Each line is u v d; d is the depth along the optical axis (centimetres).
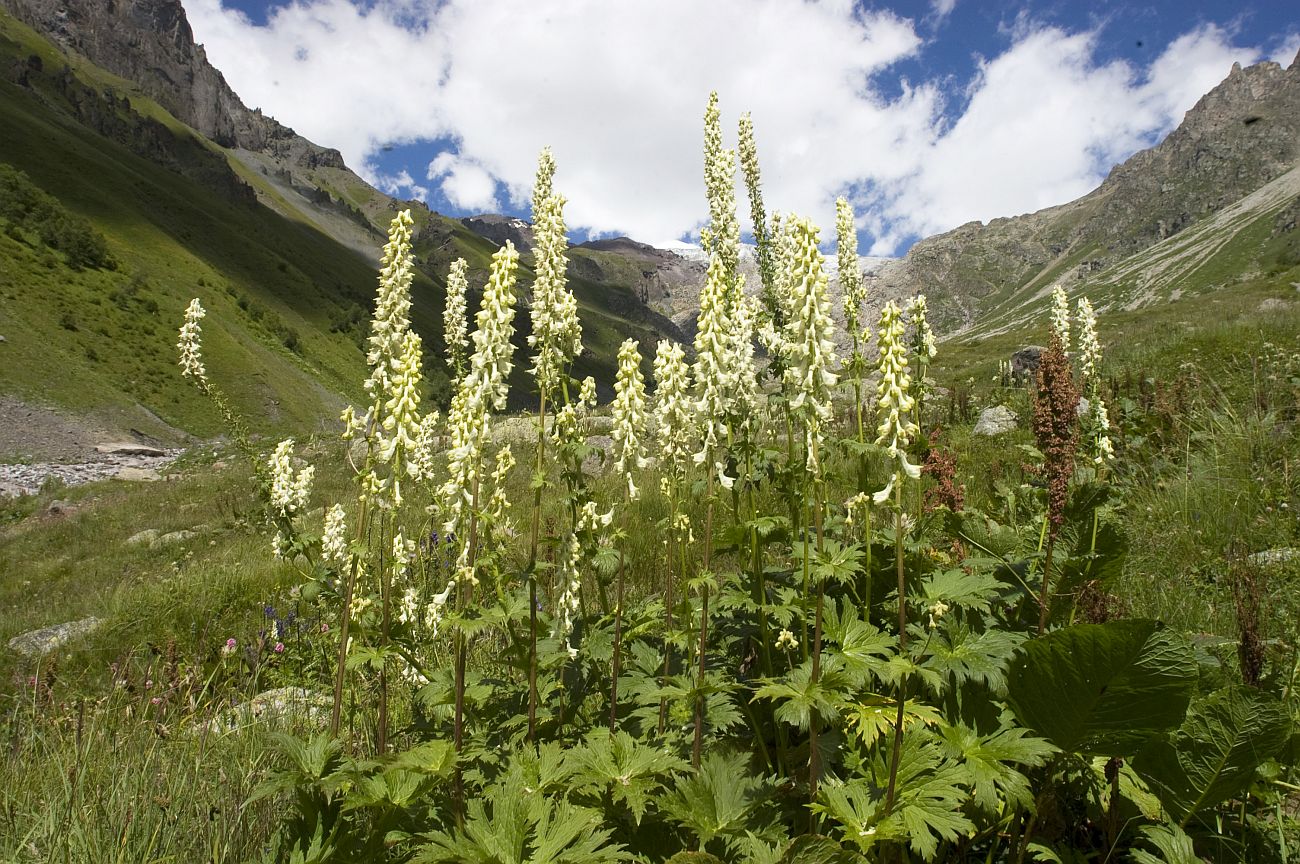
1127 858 378
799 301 380
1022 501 591
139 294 11206
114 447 7075
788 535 494
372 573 538
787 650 411
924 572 463
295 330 15075
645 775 352
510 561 645
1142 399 1279
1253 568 661
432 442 643
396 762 344
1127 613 492
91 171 16175
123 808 482
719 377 416
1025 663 374
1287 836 365
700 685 383
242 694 792
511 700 479
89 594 1584
